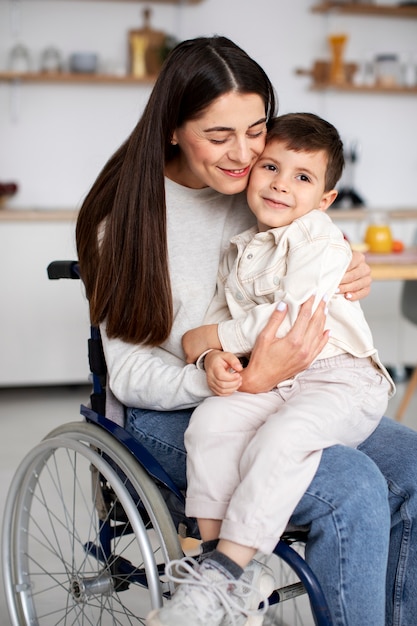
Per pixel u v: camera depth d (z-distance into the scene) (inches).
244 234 60.7
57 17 171.6
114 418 61.7
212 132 54.3
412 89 180.2
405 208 179.3
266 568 51.2
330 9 178.4
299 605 78.8
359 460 51.2
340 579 49.1
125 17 174.1
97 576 61.8
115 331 59.2
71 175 175.2
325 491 49.8
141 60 171.2
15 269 153.0
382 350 168.2
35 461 63.9
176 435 57.7
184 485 58.0
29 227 152.2
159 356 61.6
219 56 54.1
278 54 181.6
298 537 55.5
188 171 60.9
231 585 48.5
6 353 155.3
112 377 59.6
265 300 57.1
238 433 52.5
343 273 56.1
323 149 58.0
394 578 55.6
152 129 56.7
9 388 165.3
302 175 57.9
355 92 185.0
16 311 154.3
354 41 185.2
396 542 55.6
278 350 53.2
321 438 51.2
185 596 47.5
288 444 49.6
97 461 55.9
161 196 57.3
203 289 61.0
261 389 54.4
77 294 155.6
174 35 176.7
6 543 66.4
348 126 186.2
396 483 55.2
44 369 156.8
